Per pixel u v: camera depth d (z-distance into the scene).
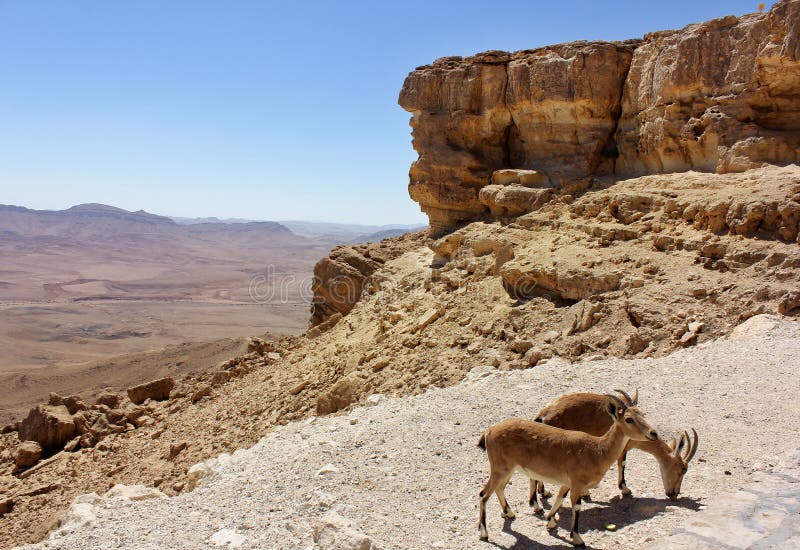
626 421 6.70
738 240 16.27
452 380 16.42
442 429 10.91
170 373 51.53
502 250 21.56
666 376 12.24
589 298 17.08
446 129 28.56
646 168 22.98
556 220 22.11
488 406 11.87
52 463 24.41
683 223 18.20
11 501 21.03
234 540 7.48
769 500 6.97
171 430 24.38
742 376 11.62
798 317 13.88
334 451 10.55
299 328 105.88
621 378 12.50
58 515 18.36
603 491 8.15
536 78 25.09
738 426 9.59
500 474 7.23
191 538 7.82
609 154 24.64
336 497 8.48
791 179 16.80
